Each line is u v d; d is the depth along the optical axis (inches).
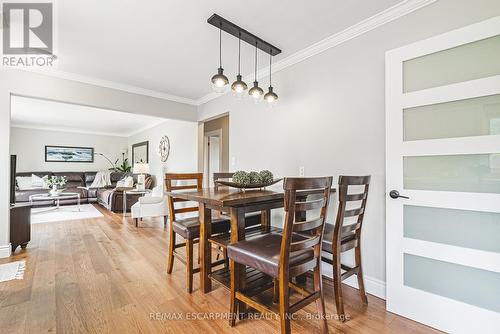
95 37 91.2
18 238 117.7
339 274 65.8
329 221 91.5
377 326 63.3
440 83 63.3
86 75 127.6
